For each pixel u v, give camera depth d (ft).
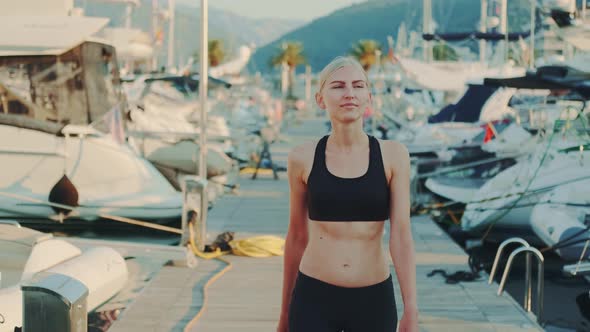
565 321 25.58
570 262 33.47
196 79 54.90
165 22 69.97
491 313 23.57
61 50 36.35
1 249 22.47
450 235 41.04
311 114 216.54
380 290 10.30
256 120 92.32
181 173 45.16
